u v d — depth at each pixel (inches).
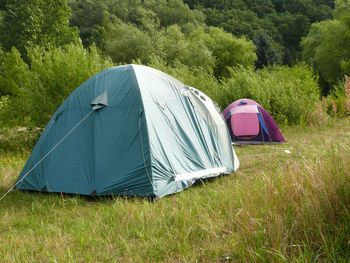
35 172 241.0
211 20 3051.2
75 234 156.4
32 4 915.4
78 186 225.3
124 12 2188.7
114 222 168.2
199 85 584.1
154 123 232.4
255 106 425.7
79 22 2183.8
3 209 202.4
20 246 145.6
